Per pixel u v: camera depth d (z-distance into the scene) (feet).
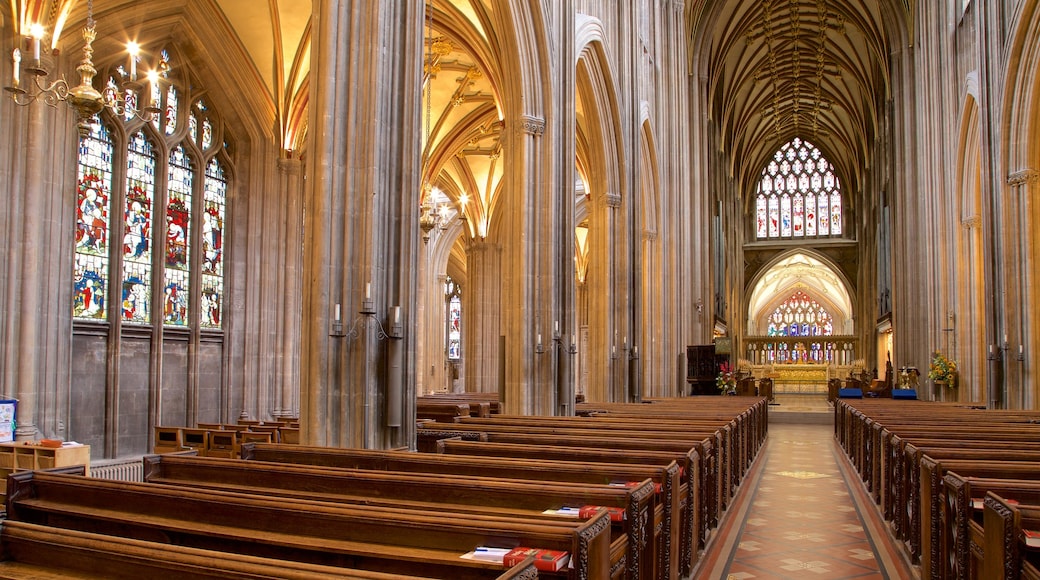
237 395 59.31
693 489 24.26
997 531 15.35
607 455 24.14
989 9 60.23
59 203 42.34
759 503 36.29
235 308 59.67
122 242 49.19
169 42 53.78
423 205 75.36
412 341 31.83
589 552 12.14
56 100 41.70
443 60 74.90
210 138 58.39
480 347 103.24
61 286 43.16
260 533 13.71
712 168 126.21
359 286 30.04
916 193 93.71
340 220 30.09
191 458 20.11
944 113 79.87
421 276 109.81
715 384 96.07
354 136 30.50
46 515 15.98
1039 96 54.19
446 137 86.12
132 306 50.88
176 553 10.67
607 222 63.87
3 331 38.63
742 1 118.11
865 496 38.34
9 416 37.50
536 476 20.57
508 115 48.88
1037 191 55.52
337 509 13.38
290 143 62.08
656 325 84.07
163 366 53.47
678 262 94.27
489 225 103.91
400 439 30.76
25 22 38.99
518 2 47.57
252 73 59.16
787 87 156.35
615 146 64.80
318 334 29.40
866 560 25.81
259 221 60.85
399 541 12.93
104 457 47.85
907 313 97.50
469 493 16.67
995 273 59.21
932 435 30.53
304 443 29.32
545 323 48.32
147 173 52.65
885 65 111.86
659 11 86.84
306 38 58.29
